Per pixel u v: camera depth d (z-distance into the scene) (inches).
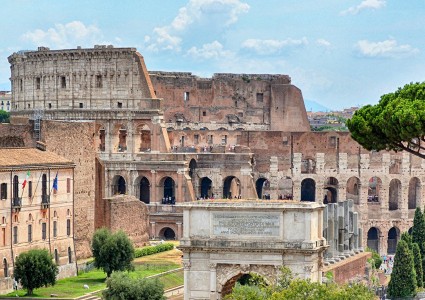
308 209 7071.9
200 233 7224.4
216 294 7204.7
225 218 7190.0
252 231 7155.5
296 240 7081.7
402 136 6978.4
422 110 6909.5
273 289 6540.4
